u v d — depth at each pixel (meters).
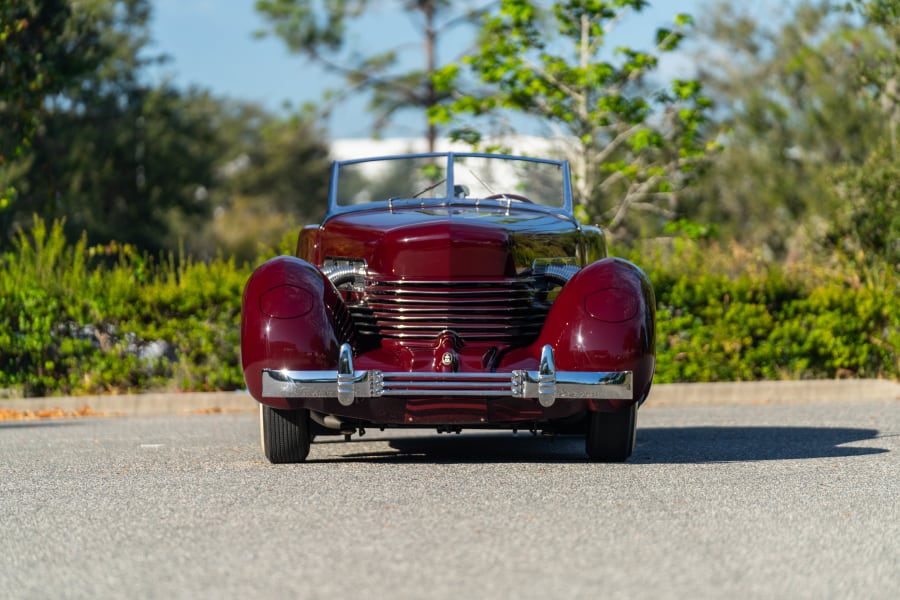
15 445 17.25
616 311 13.27
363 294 14.30
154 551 9.19
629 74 35.53
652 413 22.41
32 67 37.44
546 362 13.02
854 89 47.09
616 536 9.55
